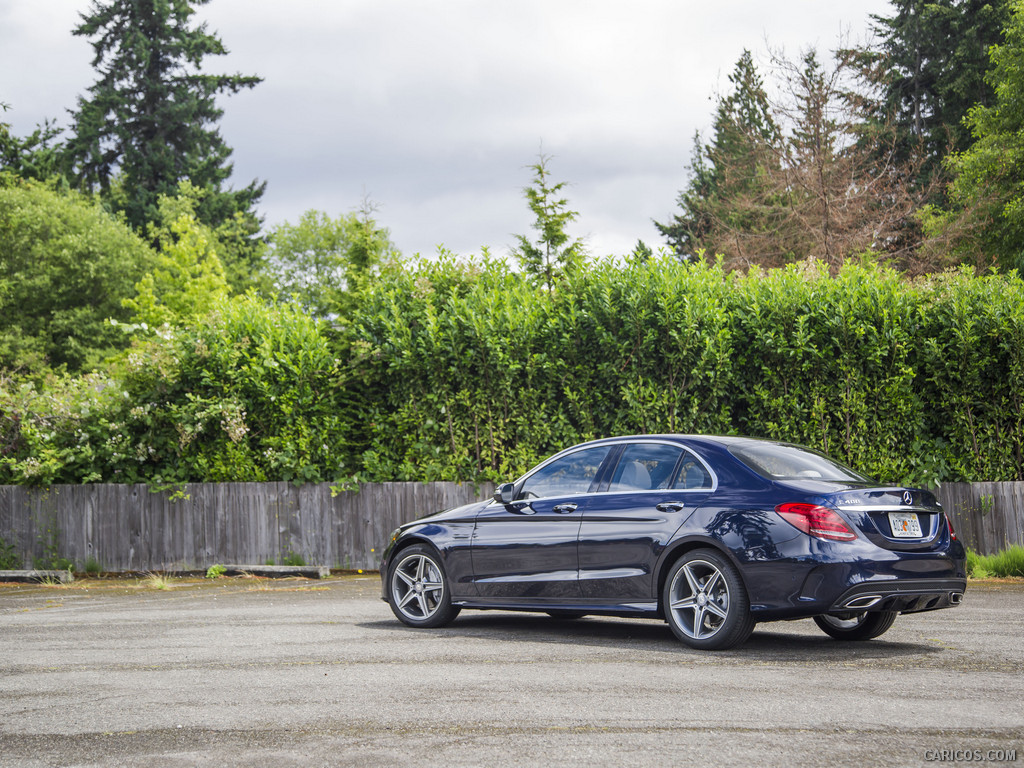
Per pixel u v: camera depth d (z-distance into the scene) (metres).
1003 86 31.80
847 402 14.81
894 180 34.50
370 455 15.89
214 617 9.97
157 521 16.16
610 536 7.91
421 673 6.52
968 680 6.14
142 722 5.25
